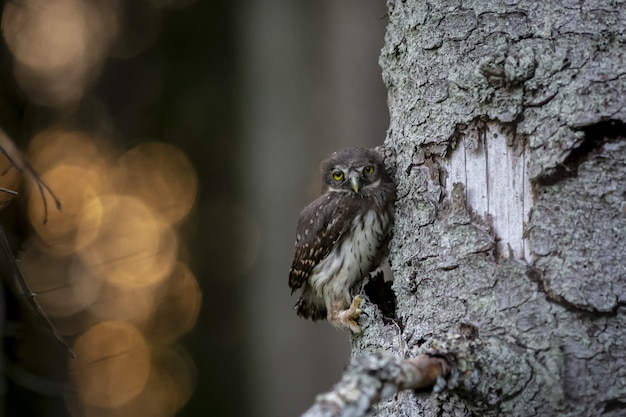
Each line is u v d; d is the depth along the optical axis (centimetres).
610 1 551
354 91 1419
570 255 535
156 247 1861
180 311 1870
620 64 542
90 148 1839
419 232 612
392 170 759
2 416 881
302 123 1454
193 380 1845
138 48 1914
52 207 1560
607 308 522
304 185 1464
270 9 1495
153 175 1898
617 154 538
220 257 1900
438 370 482
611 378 516
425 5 617
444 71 601
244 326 1630
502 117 566
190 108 1923
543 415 518
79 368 1261
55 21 1666
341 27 1431
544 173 548
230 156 1903
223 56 1925
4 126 1458
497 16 577
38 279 1577
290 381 1449
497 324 549
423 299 604
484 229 573
